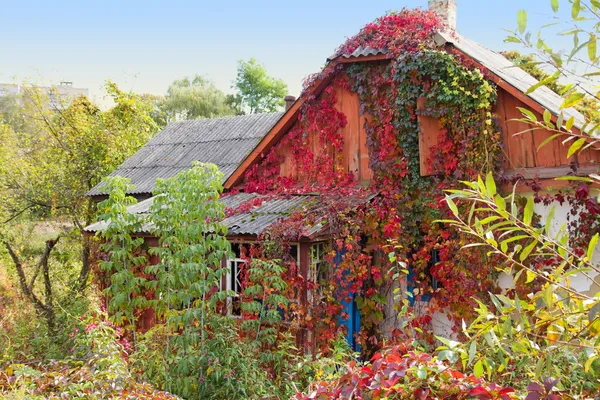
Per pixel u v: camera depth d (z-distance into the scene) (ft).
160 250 27.78
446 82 30.83
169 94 146.51
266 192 38.27
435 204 31.42
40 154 60.75
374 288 33.09
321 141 36.27
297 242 30.19
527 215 8.15
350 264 30.89
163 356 27.12
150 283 28.89
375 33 34.35
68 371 21.79
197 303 27.78
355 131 35.27
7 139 60.49
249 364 25.88
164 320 31.30
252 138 52.54
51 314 46.50
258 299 31.55
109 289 29.76
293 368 25.44
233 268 32.86
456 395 10.20
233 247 33.27
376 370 11.17
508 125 30.07
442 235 30.96
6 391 19.35
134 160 55.98
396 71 32.04
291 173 37.68
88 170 59.26
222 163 49.16
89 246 48.65
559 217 28.63
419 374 10.19
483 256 29.22
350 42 34.71
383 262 33.12
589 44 7.48
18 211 59.16
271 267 28.76
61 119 60.90
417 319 31.30
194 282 28.12
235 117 58.54
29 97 62.08
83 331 30.53
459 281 30.19
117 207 30.48
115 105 63.10
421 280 32.22
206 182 27.89
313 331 30.12
